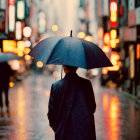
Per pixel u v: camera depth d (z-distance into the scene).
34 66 80.69
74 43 4.88
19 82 39.03
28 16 58.25
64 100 4.73
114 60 28.06
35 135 9.61
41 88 29.91
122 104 17.34
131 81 22.75
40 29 74.06
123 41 23.12
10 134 9.66
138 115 13.58
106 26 30.55
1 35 24.69
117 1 25.08
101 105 16.88
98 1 32.16
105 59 5.06
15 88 29.20
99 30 37.72
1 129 10.38
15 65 35.19
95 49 5.03
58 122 4.73
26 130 10.30
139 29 21.06
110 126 11.09
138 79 20.95
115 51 28.03
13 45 25.09
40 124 11.37
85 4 68.38
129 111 14.74
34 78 52.47
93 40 53.84
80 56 4.75
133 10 21.53
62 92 4.75
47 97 21.41
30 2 64.06
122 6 24.64
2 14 27.78
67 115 4.66
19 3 36.22
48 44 4.95
